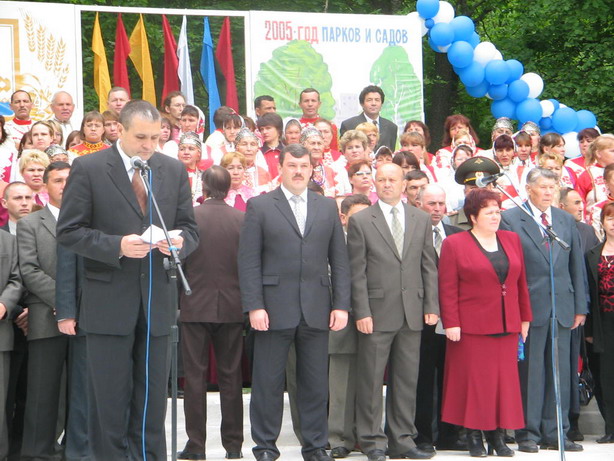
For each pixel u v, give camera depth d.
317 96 11.59
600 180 10.55
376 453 7.27
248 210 7.17
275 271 7.10
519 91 13.28
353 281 7.46
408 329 7.45
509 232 7.70
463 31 13.16
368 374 7.43
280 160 7.31
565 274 8.06
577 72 18.78
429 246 7.62
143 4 17.83
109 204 5.71
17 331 7.14
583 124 13.62
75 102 12.01
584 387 8.62
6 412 7.05
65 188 5.77
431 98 19.92
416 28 13.06
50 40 11.91
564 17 19.36
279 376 7.11
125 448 5.79
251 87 12.54
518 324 7.52
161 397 5.81
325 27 12.75
